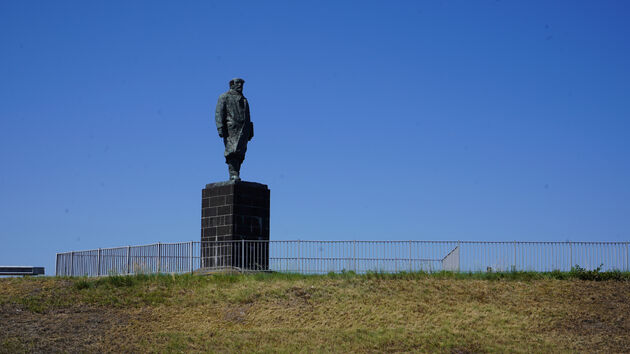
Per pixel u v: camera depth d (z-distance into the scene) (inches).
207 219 1563.7
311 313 1221.7
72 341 1104.2
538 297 1286.9
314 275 1414.9
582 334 1155.3
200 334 1144.2
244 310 1240.8
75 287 1339.8
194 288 1333.7
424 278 1370.6
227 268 1454.2
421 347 1096.8
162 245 1480.1
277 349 1086.4
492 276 1391.5
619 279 1387.8
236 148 1566.2
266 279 1371.8
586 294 1301.7
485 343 1110.4
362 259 1434.5
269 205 1582.2
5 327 1149.1
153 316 1221.7
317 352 1074.7
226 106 1588.3
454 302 1263.5
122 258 1519.4
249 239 1533.0
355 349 1089.4
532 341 1122.7
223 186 1542.8
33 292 1316.4
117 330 1157.7
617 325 1184.2
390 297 1278.3
